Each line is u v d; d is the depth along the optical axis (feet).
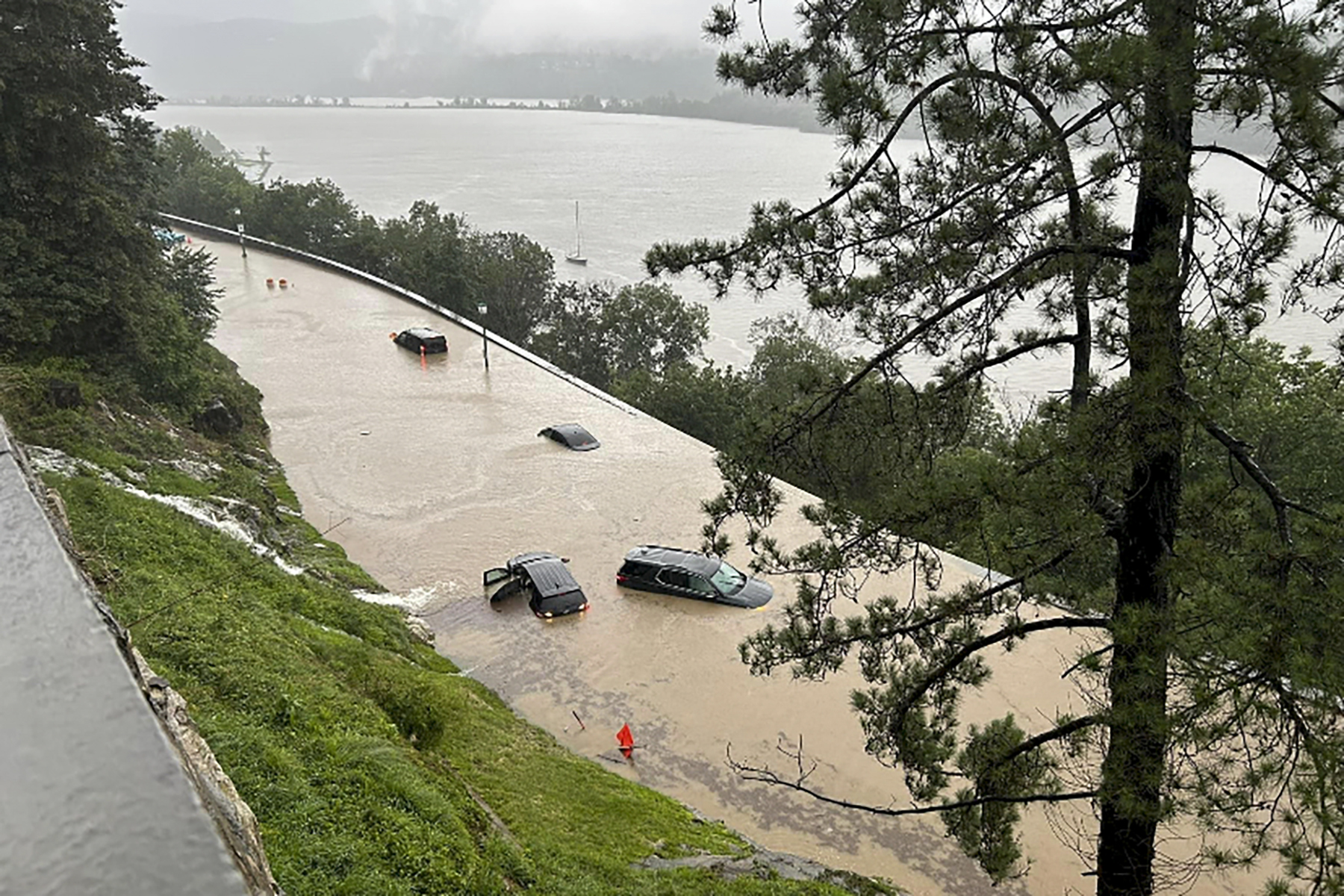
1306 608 24.17
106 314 80.02
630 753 55.36
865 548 33.17
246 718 33.78
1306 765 22.95
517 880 32.30
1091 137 26.55
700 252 33.73
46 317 73.26
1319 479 68.90
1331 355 39.14
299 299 175.52
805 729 57.62
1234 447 29.12
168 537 52.70
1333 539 25.23
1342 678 22.15
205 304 121.29
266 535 70.95
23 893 3.37
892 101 28.86
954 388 32.68
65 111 72.79
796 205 34.27
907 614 33.32
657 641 67.36
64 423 67.67
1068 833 48.29
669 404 134.31
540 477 97.66
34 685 4.56
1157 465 28.84
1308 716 22.71
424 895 27.63
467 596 74.02
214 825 4.13
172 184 241.55
